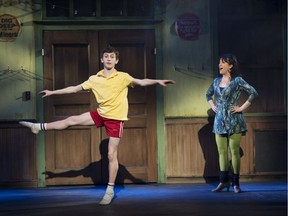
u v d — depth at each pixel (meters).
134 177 6.72
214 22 6.76
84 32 6.66
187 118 6.75
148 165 6.73
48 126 5.60
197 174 6.75
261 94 6.87
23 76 6.59
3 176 6.59
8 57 6.57
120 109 5.43
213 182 6.75
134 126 6.72
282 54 6.88
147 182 6.73
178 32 6.72
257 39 6.89
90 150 6.69
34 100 6.61
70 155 6.68
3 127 6.58
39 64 6.61
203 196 5.75
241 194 5.84
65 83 6.68
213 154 6.76
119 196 5.82
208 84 6.77
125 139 6.73
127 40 6.70
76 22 6.62
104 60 5.44
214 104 6.40
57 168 6.66
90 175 6.69
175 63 6.74
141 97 6.73
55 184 6.65
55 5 6.62
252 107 6.86
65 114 6.67
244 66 6.86
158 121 6.73
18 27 6.57
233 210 4.95
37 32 6.60
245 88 5.83
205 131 6.76
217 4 6.77
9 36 6.56
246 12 6.85
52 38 6.63
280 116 6.85
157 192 6.06
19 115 6.59
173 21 6.73
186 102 6.75
